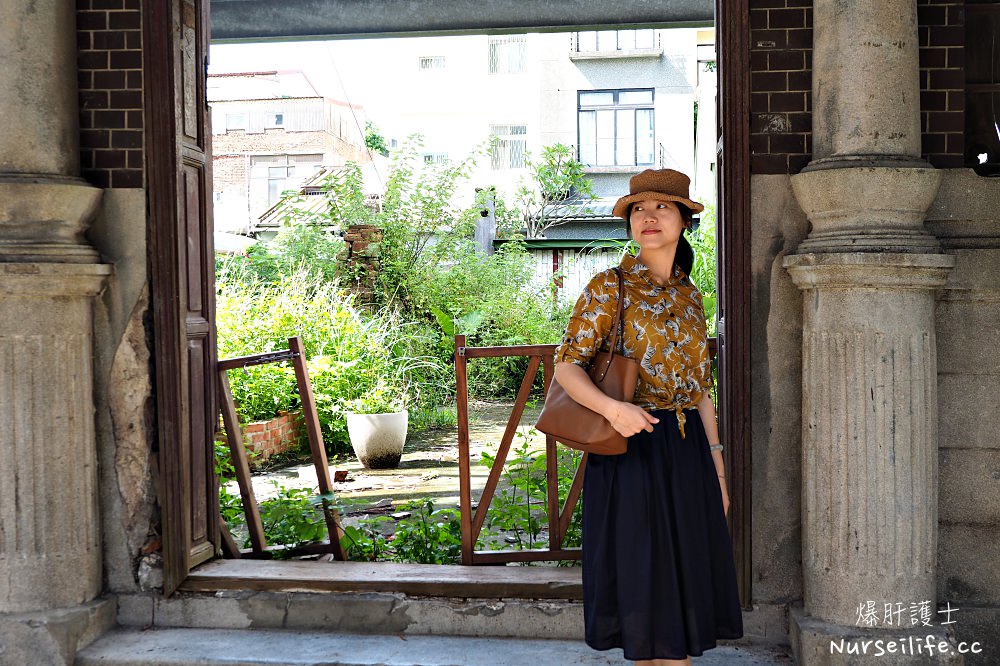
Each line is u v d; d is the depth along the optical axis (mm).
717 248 3545
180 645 3342
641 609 2387
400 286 11477
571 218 17641
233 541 3992
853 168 2967
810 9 3217
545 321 11930
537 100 21672
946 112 3213
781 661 3150
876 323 2990
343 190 12609
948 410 3205
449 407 9891
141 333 3504
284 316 8781
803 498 3184
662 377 2480
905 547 3008
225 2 6734
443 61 24078
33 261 3232
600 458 2496
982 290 3139
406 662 3174
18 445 3312
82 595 3424
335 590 3479
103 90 3488
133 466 3527
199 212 3773
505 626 3414
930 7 3207
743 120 3234
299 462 7520
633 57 21203
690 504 2459
